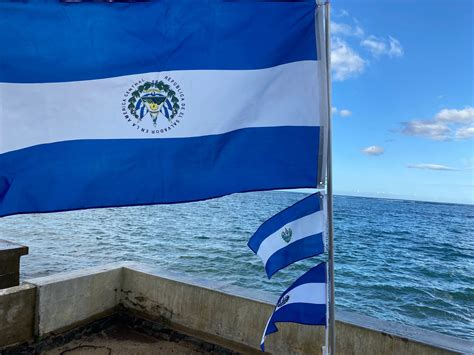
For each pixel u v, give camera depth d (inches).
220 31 88.3
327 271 89.8
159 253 684.1
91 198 85.1
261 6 87.9
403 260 781.9
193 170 88.7
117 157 86.1
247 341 159.3
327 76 87.5
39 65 82.7
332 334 86.0
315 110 88.7
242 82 89.0
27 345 161.3
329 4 87.3
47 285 166.9
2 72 81.2
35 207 82.3
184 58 87.9
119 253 673.0
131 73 86.3
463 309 451.5
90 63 84.7
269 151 89.8
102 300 187.9
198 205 2276.1
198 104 88.5
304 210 89.7
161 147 87.7
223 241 837.2
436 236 1326.3
